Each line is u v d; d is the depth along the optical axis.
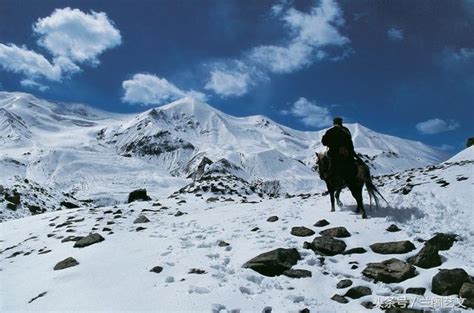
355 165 12.88
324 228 12.27
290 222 13.26
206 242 12.01
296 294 8.73
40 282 10.57
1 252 14.20
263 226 13.23
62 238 14.43
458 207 13.30
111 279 10.09
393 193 15.64
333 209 13.80
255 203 18.25
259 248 11.01
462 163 21.55
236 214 15.62
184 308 8.35
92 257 11.72
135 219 16.66
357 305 8.27
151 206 20.17
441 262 9.48
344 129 13.14
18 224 18.64
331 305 8.31
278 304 8.39
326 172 13.38
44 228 16.62
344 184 13.27
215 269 10.09
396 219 12.50
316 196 18.19
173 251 11.57
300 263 10.15
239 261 10.45
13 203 31.00
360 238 11.18
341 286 8.95
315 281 9.30
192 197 23.53
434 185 15.74
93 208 20.39
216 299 8.59
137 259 11.20
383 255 10.20
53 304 9.26
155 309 8.43
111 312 8.52
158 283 9.57
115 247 12.38
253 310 8.21
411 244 10.32
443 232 11.27
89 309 8.77
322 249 10.66
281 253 10.12
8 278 11.36
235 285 9.15
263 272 9.76
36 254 13.15
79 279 10.31
